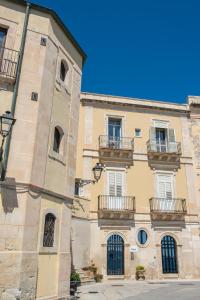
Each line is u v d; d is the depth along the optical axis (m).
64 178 13.16
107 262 21.77
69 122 14.13
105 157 23.95
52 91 13.02
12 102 11.29
